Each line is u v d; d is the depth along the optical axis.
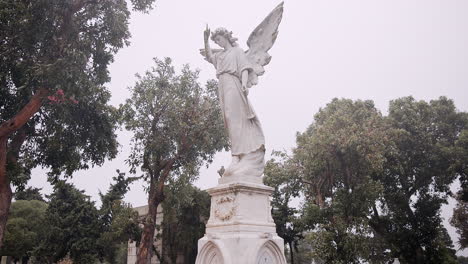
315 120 29.23
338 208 21.97
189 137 25.23
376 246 27.05
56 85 13.82
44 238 33.06
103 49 17.11
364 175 22.73
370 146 21.45
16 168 15.91
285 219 31.09
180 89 25.14
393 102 30.64
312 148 22.80
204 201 30.38
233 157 7.14
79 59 14.17
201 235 29.97
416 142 28.30
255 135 7.21
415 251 27.98
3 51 14.99
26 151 19.67
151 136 25.08
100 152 19.70
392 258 28.33
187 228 30.31
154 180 25.64
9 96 17.56
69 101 16.17
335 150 22.44
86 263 30.78
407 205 28.14
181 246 30.78
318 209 22.39
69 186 32.91
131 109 24.69
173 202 24.64
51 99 15.08
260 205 6.66
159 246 32.16
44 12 14.36
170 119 24.92
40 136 19.31
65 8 14.72
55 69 13.68
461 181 28.77
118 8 16.69
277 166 26.83
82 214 31.97
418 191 29.69
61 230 31.30
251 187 6.53
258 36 7.94
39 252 31.47
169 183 24.28
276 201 31.19
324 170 24.14
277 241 6.39
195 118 25.28
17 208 38.75
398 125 29.05
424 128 29.30
